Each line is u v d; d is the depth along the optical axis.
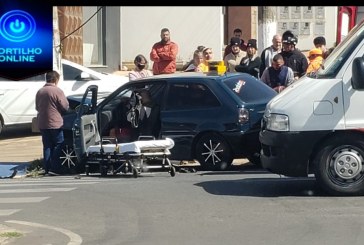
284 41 15.60
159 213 9.49
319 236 8.09
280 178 11.91
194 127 13.18
